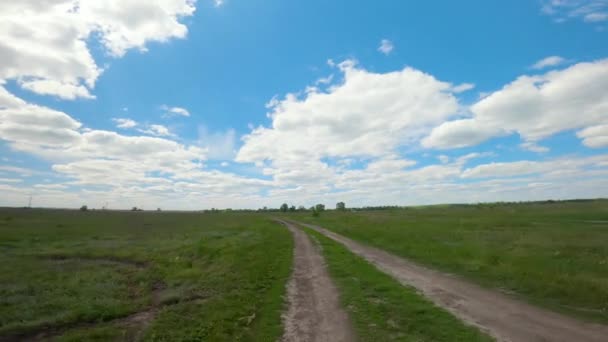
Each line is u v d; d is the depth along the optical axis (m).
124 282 16.81
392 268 17.52
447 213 72.12
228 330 9.08
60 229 49.91
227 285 14.23
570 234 26.73
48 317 10.89
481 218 49.88
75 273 18.86
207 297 12.70
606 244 20.91
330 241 31.05
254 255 22.39
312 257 21.73
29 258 25.03
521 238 24.69
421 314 9.95
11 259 24.47
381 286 13.43
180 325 9.55
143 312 11.48
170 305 11.93
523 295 11.98
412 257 21.00
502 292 12.45
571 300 11.09
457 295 12.08
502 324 9.00
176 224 66.81
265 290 13.45
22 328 9.95
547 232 28.44
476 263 17.25
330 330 8.92
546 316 9.62
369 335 8.48
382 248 25.84
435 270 16.89
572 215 51.38
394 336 8.36
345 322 9.51
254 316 10.23
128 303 12.36
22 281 16.72
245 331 9.00
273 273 16.73
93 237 40.03
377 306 10.86
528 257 17.41
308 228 48.28
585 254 17.89
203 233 44.59
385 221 50.88
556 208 75.25
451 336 8.21
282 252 24.06
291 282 14.77
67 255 26.44
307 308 10.95
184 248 28.38
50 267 21.17
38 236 39.72
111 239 37.88
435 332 8.49
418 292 12.55
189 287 14.36
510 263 16.48
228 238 36.03
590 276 13.44
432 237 27.98
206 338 8.56
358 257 21.33
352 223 51.34
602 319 9.26
